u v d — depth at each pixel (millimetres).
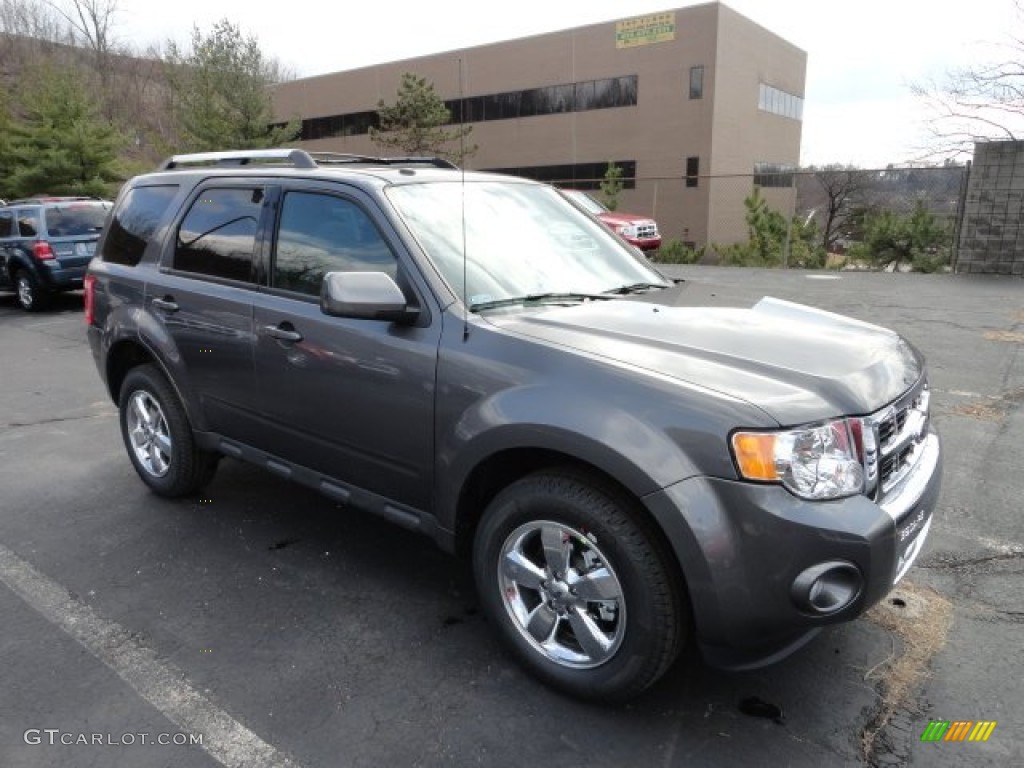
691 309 3152
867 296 11000
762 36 38094
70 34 53406
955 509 4184
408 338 2998
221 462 5156
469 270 3152
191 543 3990
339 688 2826
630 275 3730
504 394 2695
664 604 2451
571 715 2670
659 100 36281
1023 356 7406
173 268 4180
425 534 3123
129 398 4566
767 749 2506
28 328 11422
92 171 25109
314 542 3990
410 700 2756
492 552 2848
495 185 3838
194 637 3154
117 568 3738
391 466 3164
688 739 2555
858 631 3133
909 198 15297
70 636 3170
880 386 2619
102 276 4621
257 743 2553
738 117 36969
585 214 4156
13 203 13570
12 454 5500
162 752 2516
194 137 26688
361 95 46000
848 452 2385
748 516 2285
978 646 3023
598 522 2510
